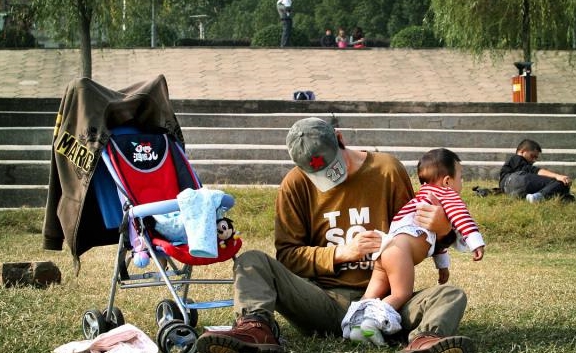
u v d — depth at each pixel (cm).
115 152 559
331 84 2397
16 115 1611
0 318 575
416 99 2266
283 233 522
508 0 2097
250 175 1422
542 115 1708
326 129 500
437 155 518
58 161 562
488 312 597
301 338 517
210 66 2534
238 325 452
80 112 558
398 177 517
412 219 500
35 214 1177
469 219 492
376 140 1603
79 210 544
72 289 691
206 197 489
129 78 2434
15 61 2534
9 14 2283
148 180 568
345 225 514
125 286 517
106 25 1841
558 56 2603
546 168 1483
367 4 8088
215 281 510
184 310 477
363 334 477
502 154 1531
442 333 450
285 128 1647
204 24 6544
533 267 895
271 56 2625
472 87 2370
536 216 1115
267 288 474
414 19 7638
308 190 520
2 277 707
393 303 482
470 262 928
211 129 1582
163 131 595
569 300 662
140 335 476
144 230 502
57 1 1753
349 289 512
